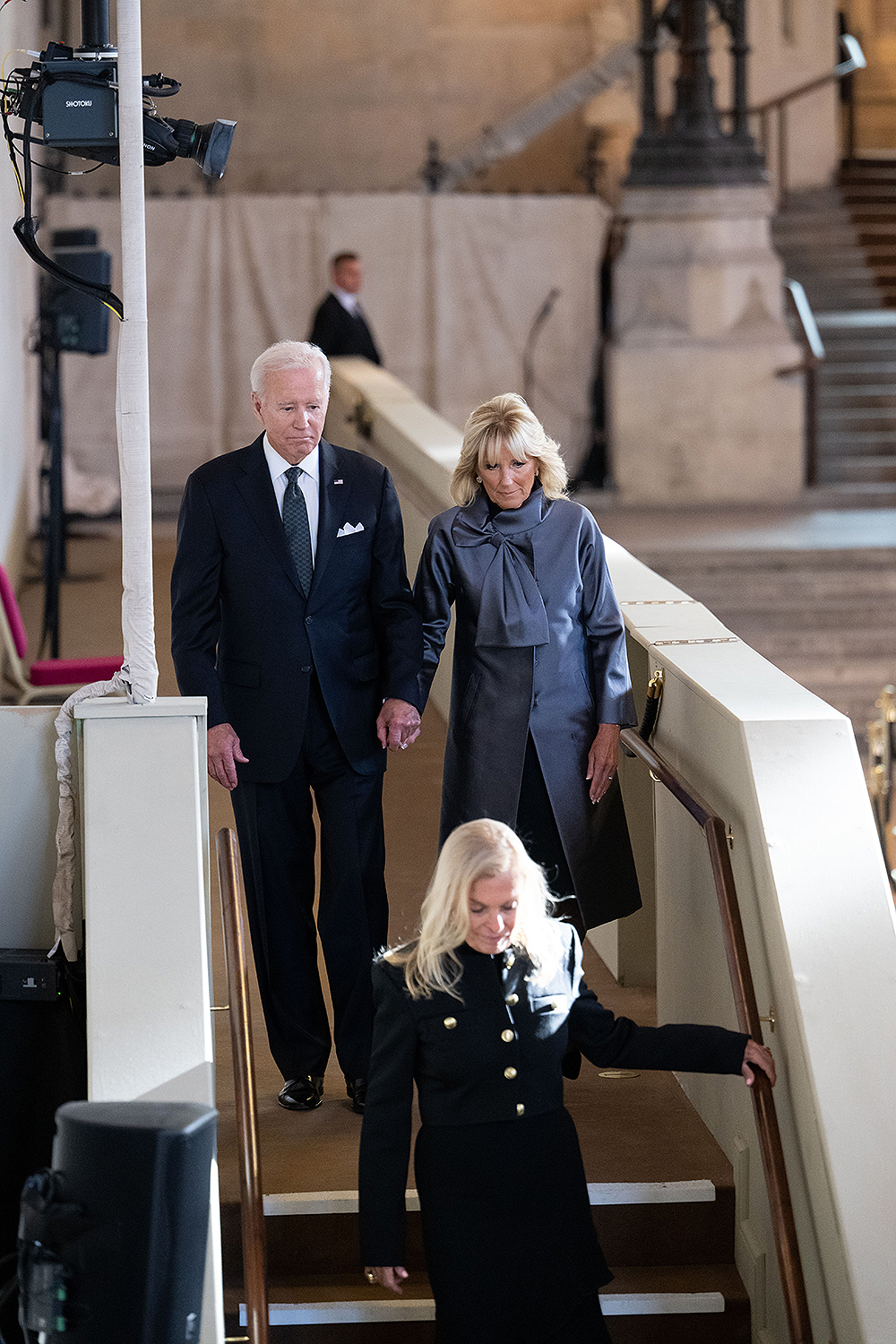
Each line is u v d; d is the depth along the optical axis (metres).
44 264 8.73
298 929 10.55
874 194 45.12
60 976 9.26
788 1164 8.90
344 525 10.12
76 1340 7.01
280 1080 11.35
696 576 30.95
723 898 8.81
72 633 24.47
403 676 10.16
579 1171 8.02
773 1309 9.27
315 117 46.66
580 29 46.84
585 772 10.26
